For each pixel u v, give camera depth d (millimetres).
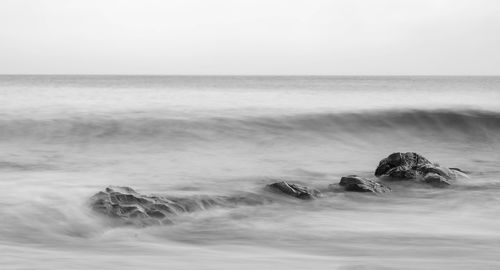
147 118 29281
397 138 28562
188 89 77562
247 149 24375
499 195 15734
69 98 48094
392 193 15844
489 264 8773
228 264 8695
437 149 26578
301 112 32250
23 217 11914
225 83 131250
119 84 112688
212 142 25453
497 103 43812
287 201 14531
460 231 11711
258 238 11055
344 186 16062
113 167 19484
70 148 23516
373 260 9078
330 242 10664
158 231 11484
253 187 16141
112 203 12281
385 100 47344
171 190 15406
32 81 141250
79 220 11766
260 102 43062
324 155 23688
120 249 10031
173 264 8641
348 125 29703
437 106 37406
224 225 12102
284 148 24891
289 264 8734
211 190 15539
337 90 74625
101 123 28016
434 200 15102
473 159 24078
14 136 25562
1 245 10102
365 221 12711
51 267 8234
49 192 14172
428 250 9930
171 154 22703
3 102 40938
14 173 17844
